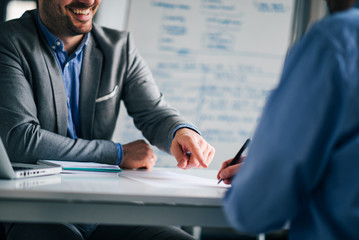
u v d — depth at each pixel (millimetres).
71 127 1485
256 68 2781
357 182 587
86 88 1492
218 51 2760
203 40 2756
